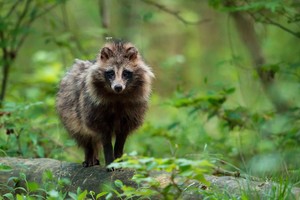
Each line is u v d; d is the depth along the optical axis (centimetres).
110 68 1041
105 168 1003
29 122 1238
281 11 1249
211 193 858
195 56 2750
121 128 1081
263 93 1667
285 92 1593
